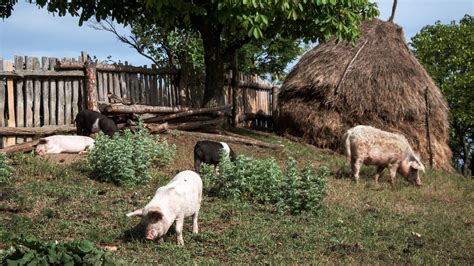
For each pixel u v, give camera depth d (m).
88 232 7.59
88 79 14.98
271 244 7.69
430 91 19.91
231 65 20.70
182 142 15.18
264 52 25.17
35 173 10.85
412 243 8.40
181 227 7.30
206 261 6.70
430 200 12.31
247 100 21.98
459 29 28.42
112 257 6.34
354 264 6.98
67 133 14.64
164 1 13.43
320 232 8.61
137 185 10.68
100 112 14.99
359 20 15.76
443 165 19.73
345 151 13.52
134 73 16.59
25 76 14.05
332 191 11.80
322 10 15.38
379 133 13.45
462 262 7.56
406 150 13.59
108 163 10.62
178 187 7.26
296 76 20.53
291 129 20.31
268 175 10.45
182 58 23.98
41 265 5.09
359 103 19.02
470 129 30.86
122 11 15.93
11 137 13.75
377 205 11.06
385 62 19.58
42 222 7.98
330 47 20.41
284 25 16.34
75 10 15.04
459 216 10.76
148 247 7.08
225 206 9.70
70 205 8.91
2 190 9.29
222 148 11.48
